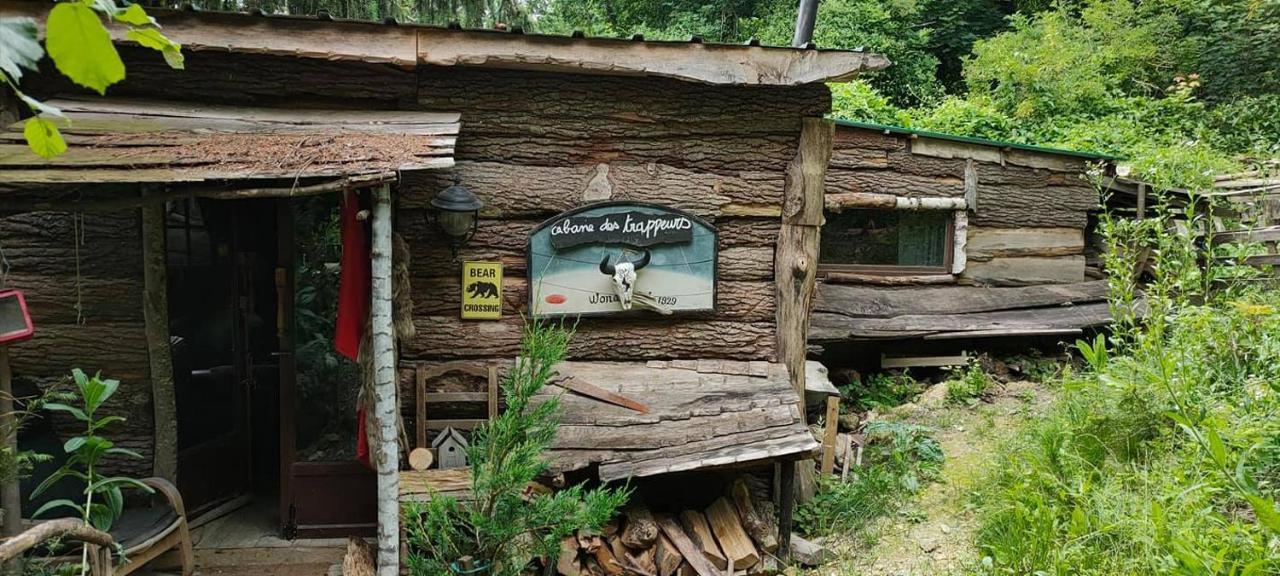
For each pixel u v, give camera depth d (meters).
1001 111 12.17
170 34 3.86
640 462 4.20
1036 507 3.70
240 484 4.99
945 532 4.39
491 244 4.44
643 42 4.22
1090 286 7.70
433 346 4.43
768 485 4.94
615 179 4.52
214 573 4.24
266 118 4.02
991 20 14.85
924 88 13.49
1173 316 4.85
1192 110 11.61
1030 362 7.35
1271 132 10.87
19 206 3.13
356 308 4.03
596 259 4.50
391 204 4.19
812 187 4.66
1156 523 2.98
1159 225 5.39
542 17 11.36
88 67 1.18
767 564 4.29
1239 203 7.04
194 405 4.70
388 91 4.29
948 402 6.27
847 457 5.35
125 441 4.38
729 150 4.65
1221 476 3.18
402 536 4.00
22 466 3.32
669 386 4.54
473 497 3.74
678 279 4.58
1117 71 12.65
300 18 3.92
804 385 4.80
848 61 4.38
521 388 3.51
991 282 7.55
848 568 4.24
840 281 7.23
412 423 4.43
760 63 4.34
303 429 4.68
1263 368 4.17
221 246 4.84
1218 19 12.47
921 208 7.16
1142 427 4.08
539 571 4.09
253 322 5.04
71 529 2.58
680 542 4.27
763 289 4.75
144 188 3.18
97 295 4.31
